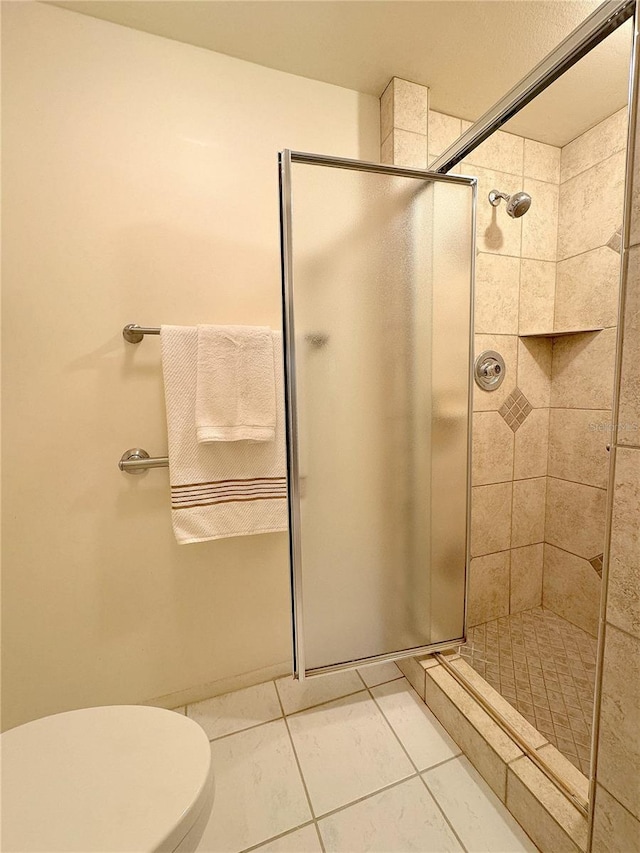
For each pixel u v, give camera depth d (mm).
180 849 567
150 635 1184
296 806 917
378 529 1156
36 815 571
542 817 799
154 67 1057
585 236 1485
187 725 730
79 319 1040
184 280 1124
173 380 1051
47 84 969
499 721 1008
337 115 1262
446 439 1212
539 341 1628
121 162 1043
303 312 1000
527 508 1679
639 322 585
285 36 1063
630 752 621
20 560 1040
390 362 1114
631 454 604
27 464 1026
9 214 963
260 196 1186
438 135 1386
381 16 1007
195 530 1080
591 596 1533
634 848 618
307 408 1036
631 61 589
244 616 1286
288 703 1231
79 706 1129
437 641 1263
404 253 1089
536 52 1132
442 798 929
